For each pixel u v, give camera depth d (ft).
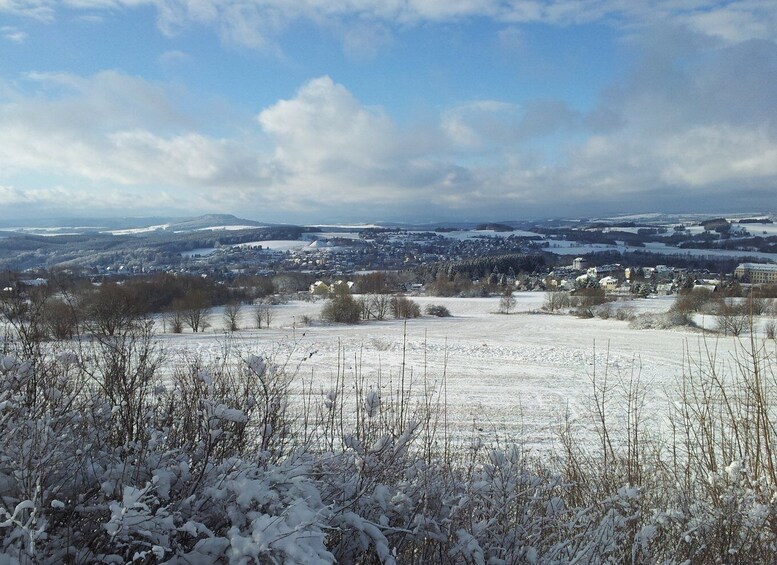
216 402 9.27
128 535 6.74
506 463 10.63
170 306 134.21
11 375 8.70
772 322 95.61
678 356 76.07
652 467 14.26
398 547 8.82
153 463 8.52
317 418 14.33
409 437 10.53
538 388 49.70
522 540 9.34
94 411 9.84
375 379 48.75
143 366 11.89
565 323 156.46
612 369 63.36
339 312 155.53
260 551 6.13
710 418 14.80
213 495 7.41
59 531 7.36
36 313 13.09
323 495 8.89
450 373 57.62
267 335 104.47
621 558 9.54
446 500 9.53
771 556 10.25
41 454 7.32
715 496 11.37
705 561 10.30
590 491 12.76
